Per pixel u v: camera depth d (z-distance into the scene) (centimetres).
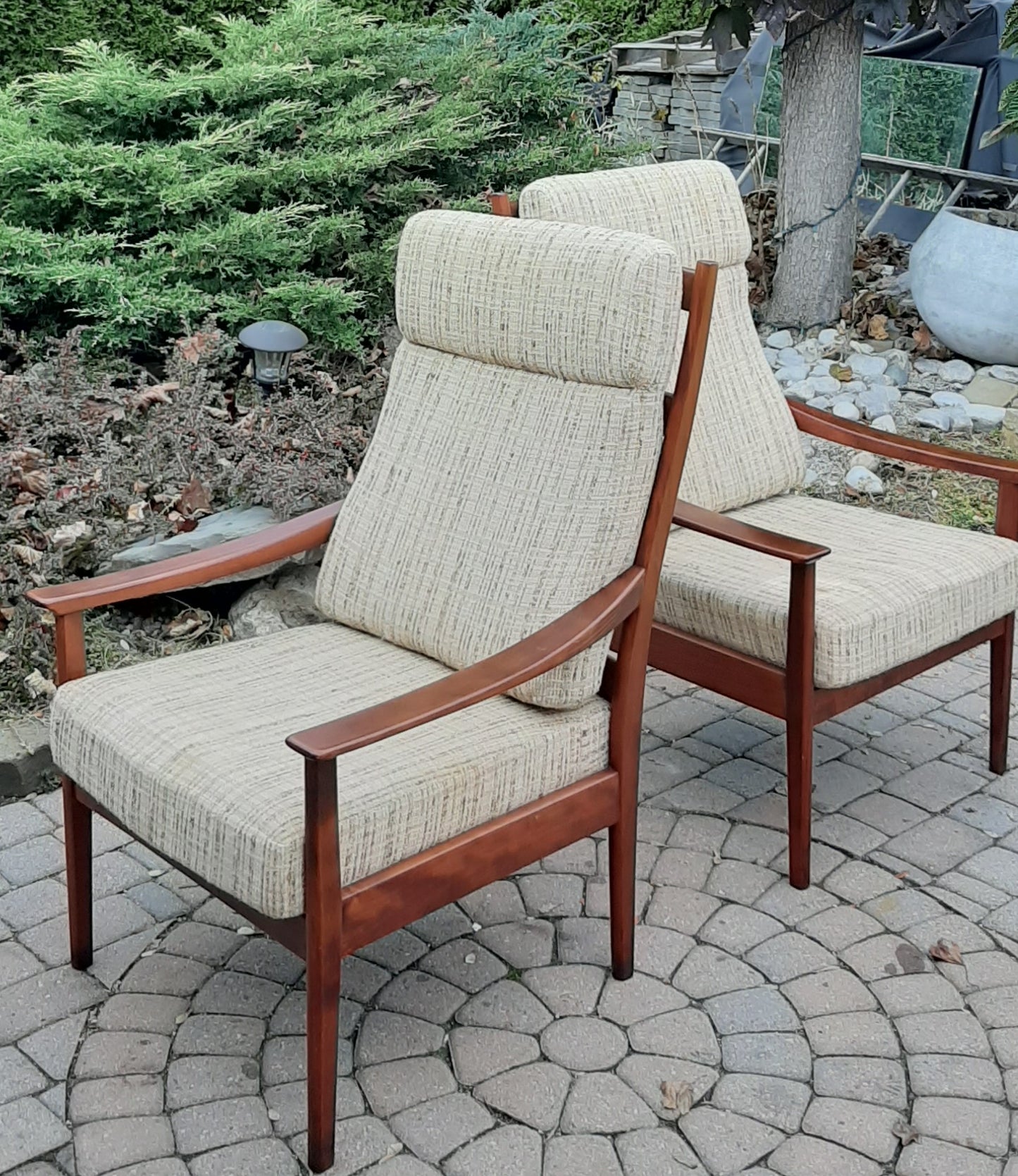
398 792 191
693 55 704
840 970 236
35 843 271
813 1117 202
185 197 427
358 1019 222
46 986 230
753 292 571
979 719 328
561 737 213
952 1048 217
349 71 483
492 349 235
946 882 261
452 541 233
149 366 439
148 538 350
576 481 219
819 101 518
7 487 352
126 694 217
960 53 612
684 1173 191
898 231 644
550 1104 204
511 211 281
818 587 262
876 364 504
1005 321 487
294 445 367
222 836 185
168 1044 216
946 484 442
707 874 263
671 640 276
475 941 243
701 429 306
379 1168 192
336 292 424
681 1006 226
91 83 441
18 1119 200
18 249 407
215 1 567
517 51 544
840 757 310
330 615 254
